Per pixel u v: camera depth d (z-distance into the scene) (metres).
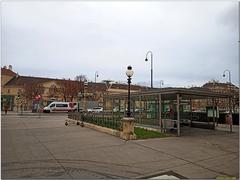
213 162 8.54
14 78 78.50
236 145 11.83
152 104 22.20
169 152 10.10
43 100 68.06
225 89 45.78
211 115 20.81
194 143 12.36
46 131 17.16
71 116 26.41
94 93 65.88
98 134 15.50
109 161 8.60
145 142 12.52
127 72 14.09
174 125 16.73
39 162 8.38
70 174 7.07
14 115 39.84
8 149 10.54
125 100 24.14
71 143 12.11
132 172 7.35
